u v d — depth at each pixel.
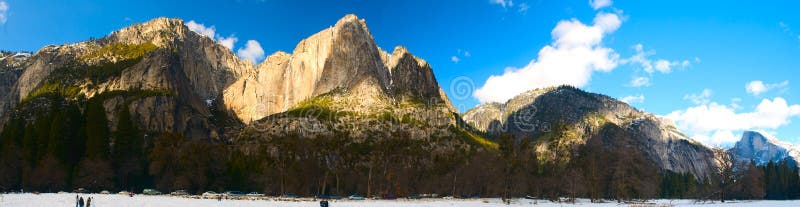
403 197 183.00
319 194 184.50
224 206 105.38
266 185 185.38
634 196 186.62
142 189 195.88
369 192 179.25
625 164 189.00
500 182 191.62
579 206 143.25
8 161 182.62
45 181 173.88
